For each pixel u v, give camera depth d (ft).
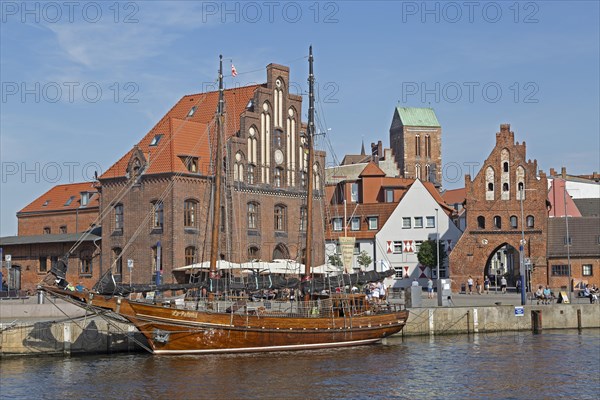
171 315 196.65
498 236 372.99
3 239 351.67
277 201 325.83
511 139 375.25
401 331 245.04
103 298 193.06
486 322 257.55
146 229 299.38
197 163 303.48
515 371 187.93
